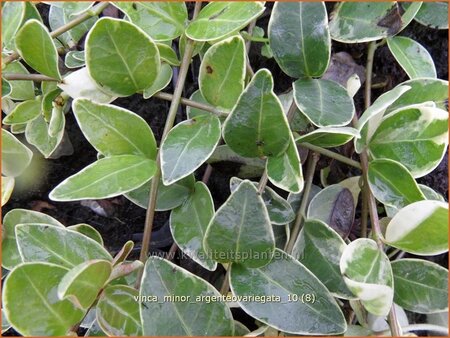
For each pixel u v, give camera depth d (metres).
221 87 0.13
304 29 0.14
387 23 0.15
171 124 0.14
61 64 0.18
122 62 0.13
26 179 0.19
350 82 0.15
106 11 0.19
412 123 0.14
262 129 0.13
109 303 0.13
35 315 0.11
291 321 0.13
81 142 0.19
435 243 0.12
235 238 0.13
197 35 0.13
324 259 0.14
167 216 0.19
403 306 0.14
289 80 0.19
